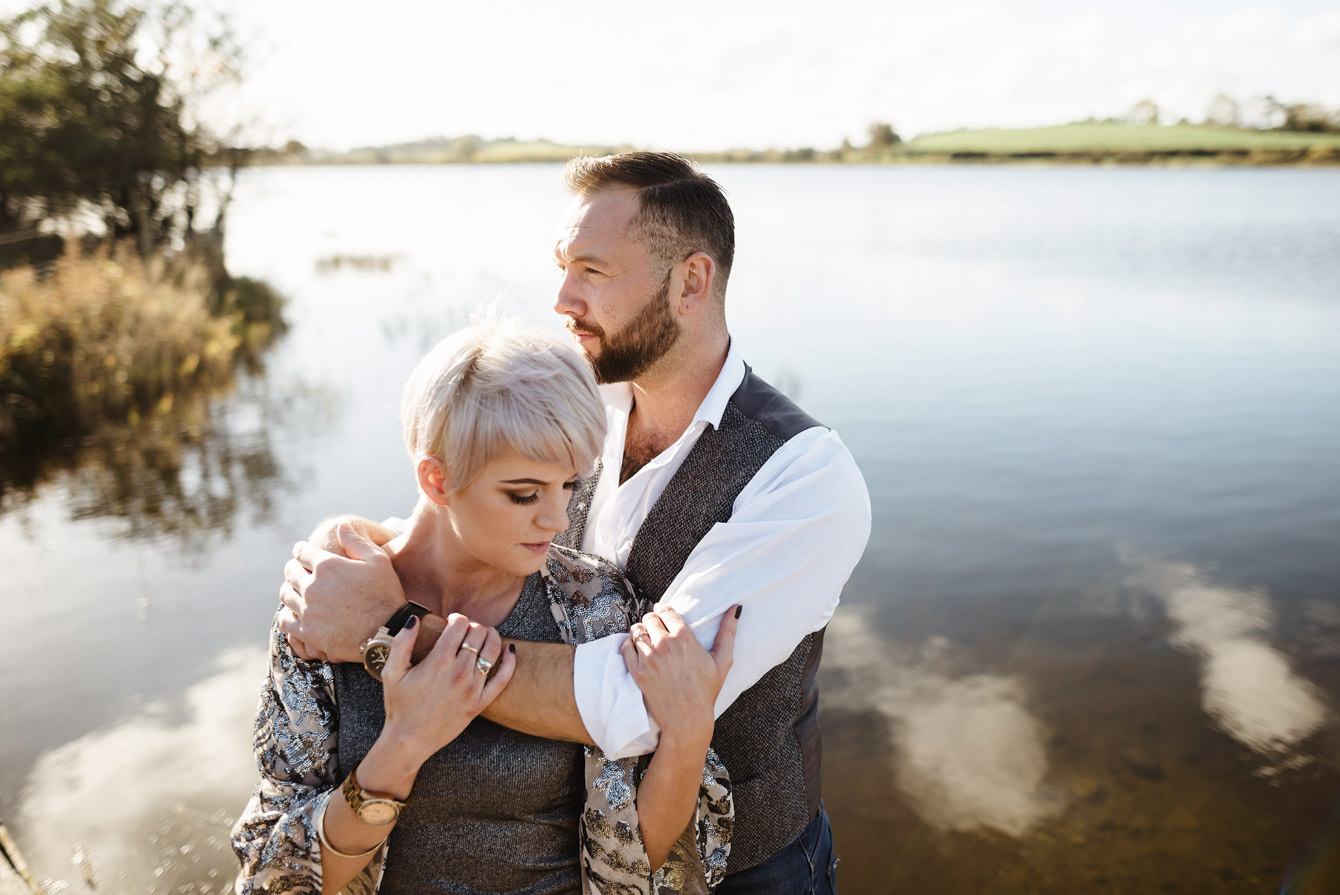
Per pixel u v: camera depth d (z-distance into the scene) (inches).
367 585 50.9
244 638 172.7
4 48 581.9
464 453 47.9
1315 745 143.3
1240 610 188.4
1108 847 122.3
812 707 71.1
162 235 634.8
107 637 172.4
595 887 52.9
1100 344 460.8
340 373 404.8
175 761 135.3
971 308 572.4
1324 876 114.2
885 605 191.5
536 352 48.6
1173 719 150.3
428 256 895.1
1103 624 181.6
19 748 137.6
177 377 369.4
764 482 64.2
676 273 65.6
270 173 705.0
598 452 50.3
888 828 126.4
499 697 50.8
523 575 54.9
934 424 318.7
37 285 384.5
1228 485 258.2
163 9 613.6
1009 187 2491.4
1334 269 775.7
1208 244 1000.2
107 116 595.8
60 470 274.2
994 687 160.6
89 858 114.6
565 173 69.4
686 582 59.8
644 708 51.0
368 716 51.6
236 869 112.3
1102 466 272.7
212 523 230.5
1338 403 344.5
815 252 921.5
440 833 51.7
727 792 59.6
